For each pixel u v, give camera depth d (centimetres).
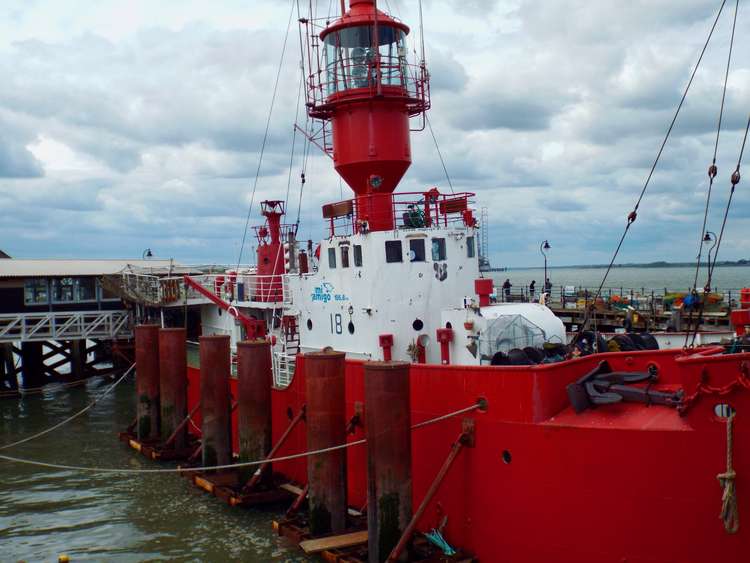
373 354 1792
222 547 1577
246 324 2362
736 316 1351
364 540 1466
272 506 1797
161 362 2333
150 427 2448
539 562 1267
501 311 1597
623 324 3653
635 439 1156
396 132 1942
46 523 1772
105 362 4553
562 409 1281
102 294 4131
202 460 2041
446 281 1794
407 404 1358
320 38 2002
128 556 1560
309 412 1520
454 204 1861
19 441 2588
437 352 1770
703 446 1105
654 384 1266
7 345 3569
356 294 1839
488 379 1335
